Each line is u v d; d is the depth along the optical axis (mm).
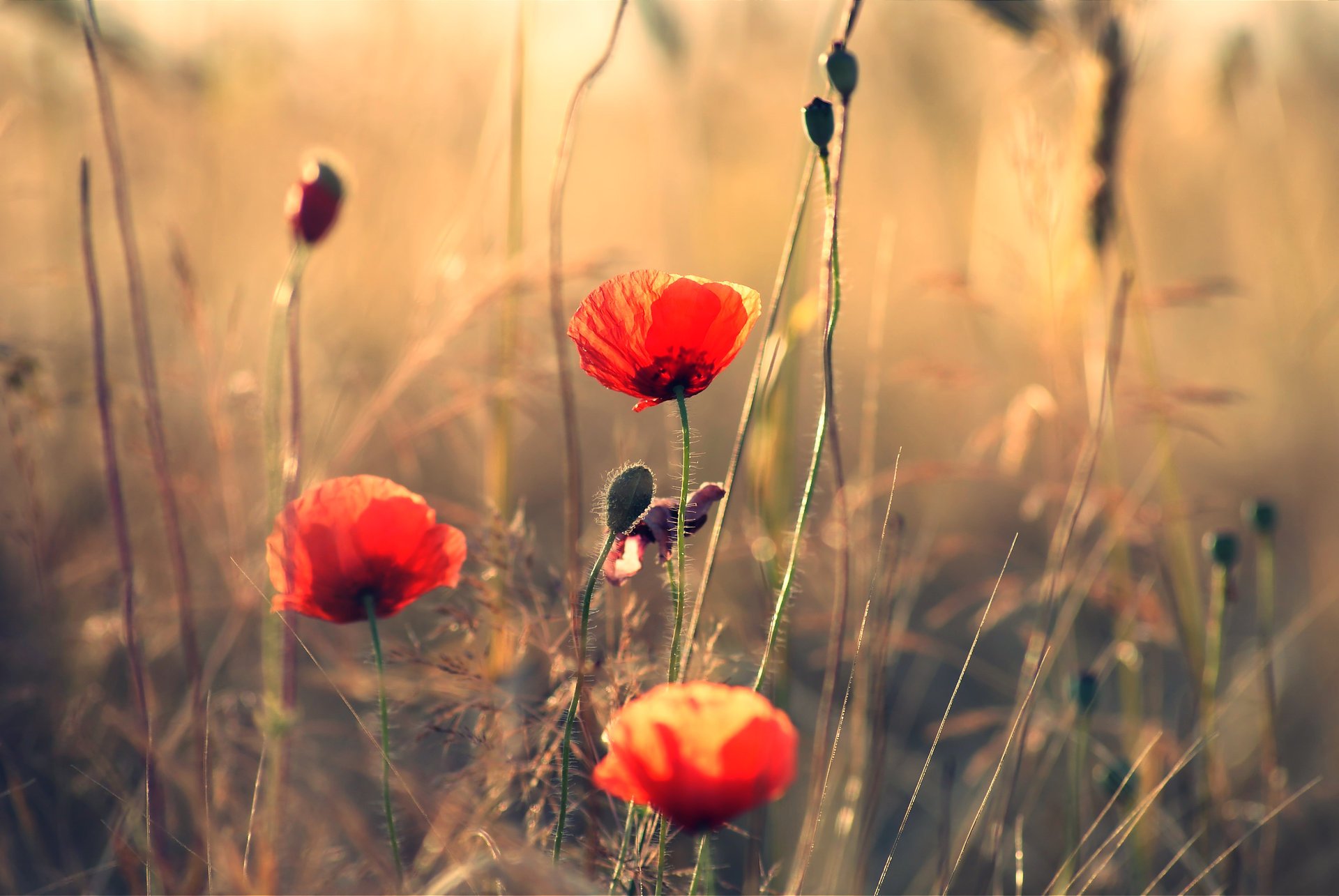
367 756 1071
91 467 1350
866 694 1114
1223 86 1657
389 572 915
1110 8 1190
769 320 930
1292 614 1579
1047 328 1277
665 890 948
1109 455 1361
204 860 981
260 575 1160
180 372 1236
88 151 1627
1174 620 1254
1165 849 1190
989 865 1124
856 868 1080
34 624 1213
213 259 1614
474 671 963
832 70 917
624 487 900
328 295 1642
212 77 1570
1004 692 1493
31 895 1058
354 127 1727
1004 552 1680
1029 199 1174
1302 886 1201
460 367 1355
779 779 838
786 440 1150
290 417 1120
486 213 1351
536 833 956
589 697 963
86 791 1108
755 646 1171
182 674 1207
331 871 962
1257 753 1314
